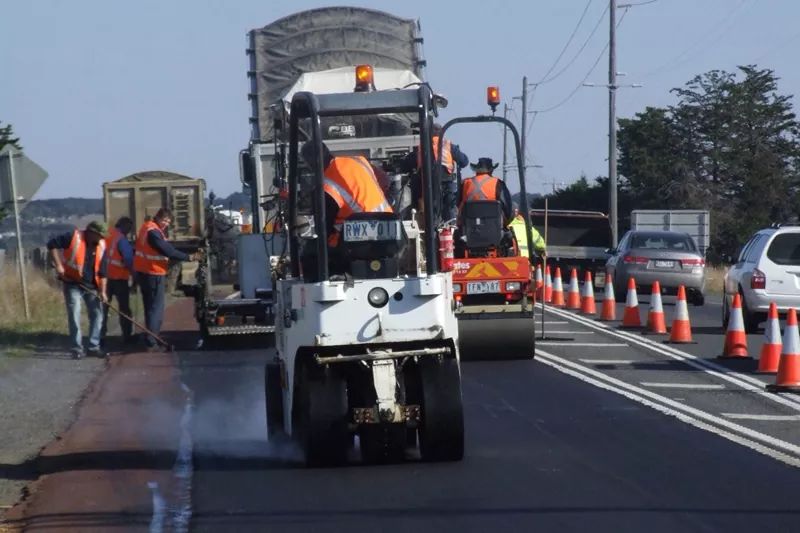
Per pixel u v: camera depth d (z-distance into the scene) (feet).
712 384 93.97
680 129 508.53
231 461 66.18
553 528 49.93
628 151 508.53
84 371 108.78
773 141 512.22
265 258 122.83
